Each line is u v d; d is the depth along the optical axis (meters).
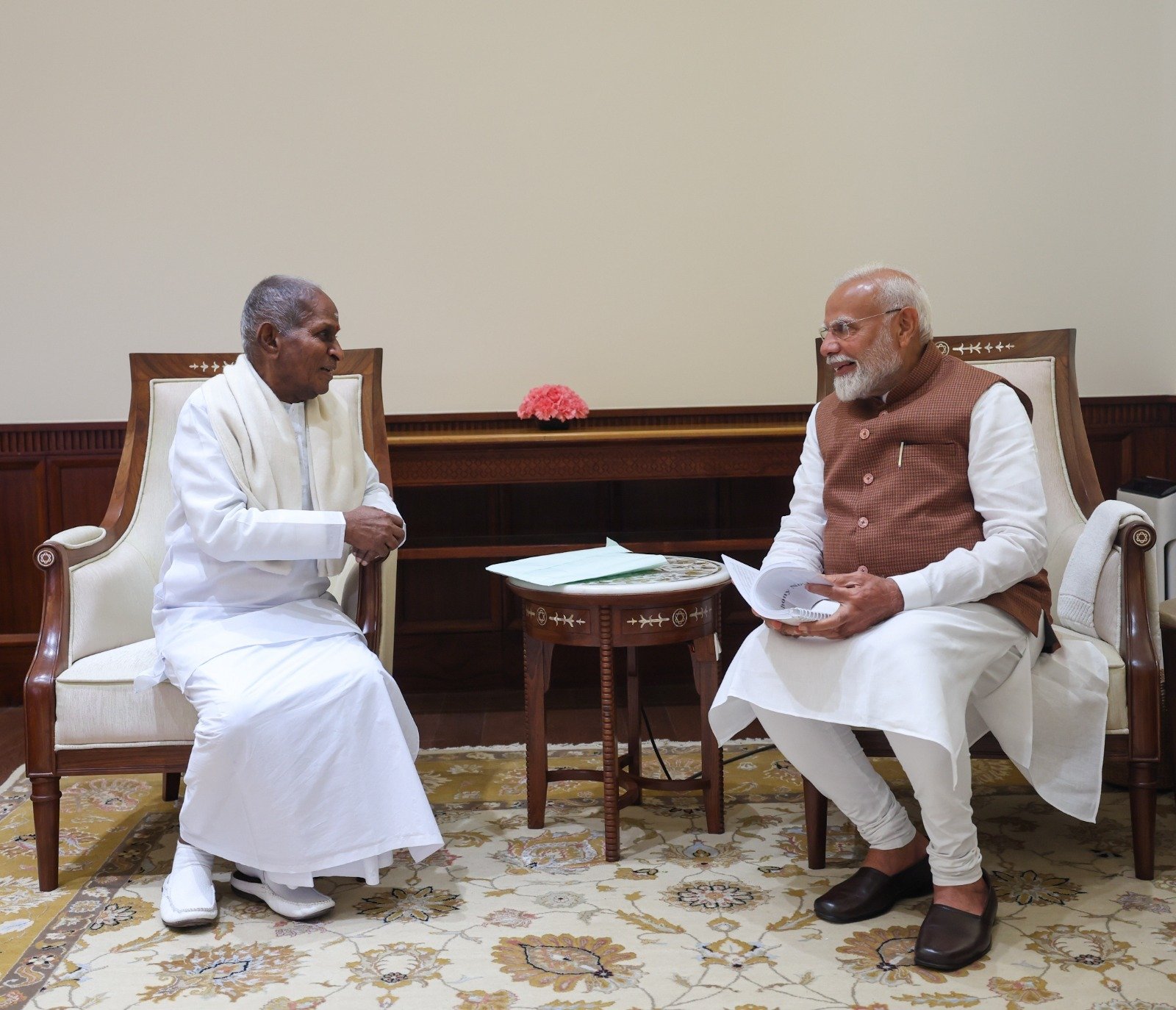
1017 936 2.11
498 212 4.08
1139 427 4.09
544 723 2.74
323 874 2.25
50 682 2.40
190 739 2.40
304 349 2.51
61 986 2.00
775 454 3.68
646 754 3.36
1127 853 2.50
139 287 4.07
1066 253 4.12
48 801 2.41
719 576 2.59
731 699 2.31
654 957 2.07
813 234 4.11
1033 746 2.26
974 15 4.05
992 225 4.11
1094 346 4.15
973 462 2.21
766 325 4.14
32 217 4.03
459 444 3.60
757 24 4.05
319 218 4.07
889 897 2.23
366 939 2.17
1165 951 2.03
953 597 2.10
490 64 4.04
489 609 4.16
